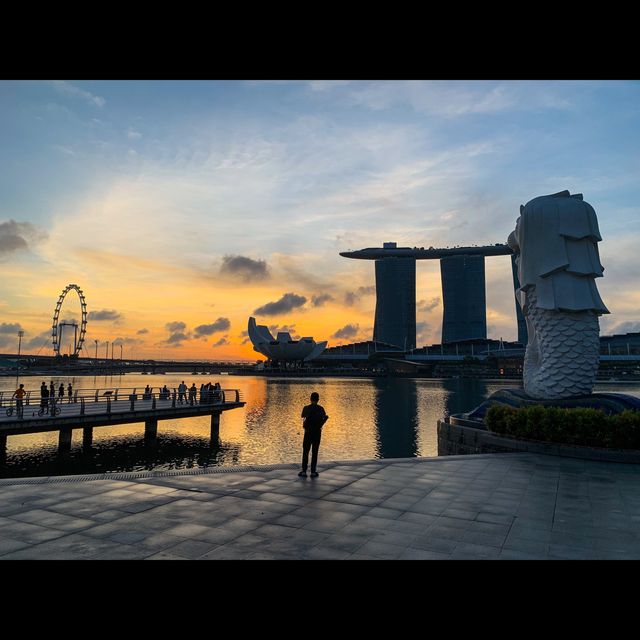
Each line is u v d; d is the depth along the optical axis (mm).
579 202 18516
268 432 35062
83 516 7117
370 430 35000
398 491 8891
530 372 19391
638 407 15648
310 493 8609
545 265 18484
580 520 7293
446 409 50250
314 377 173500
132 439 31922
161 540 6121
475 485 9492
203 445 29953
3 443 24297
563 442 13086
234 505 7762
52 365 194750
